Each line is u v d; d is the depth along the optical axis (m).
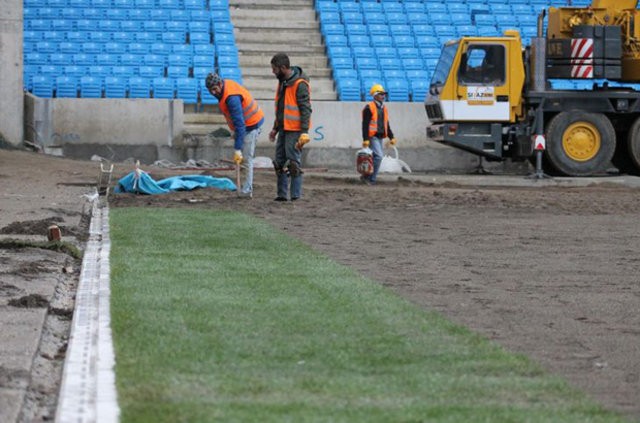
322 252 17.50
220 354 9.41
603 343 10.44
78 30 54.06
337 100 51.47
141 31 54.38
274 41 55.28
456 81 42.31
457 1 59.09
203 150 47.44
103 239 18.19
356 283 13.78
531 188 38.59
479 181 40.62
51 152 46.47
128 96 49.94
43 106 46.62
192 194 28.61
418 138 48.88
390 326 10.88
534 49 42.53
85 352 9.37
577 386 8.64
